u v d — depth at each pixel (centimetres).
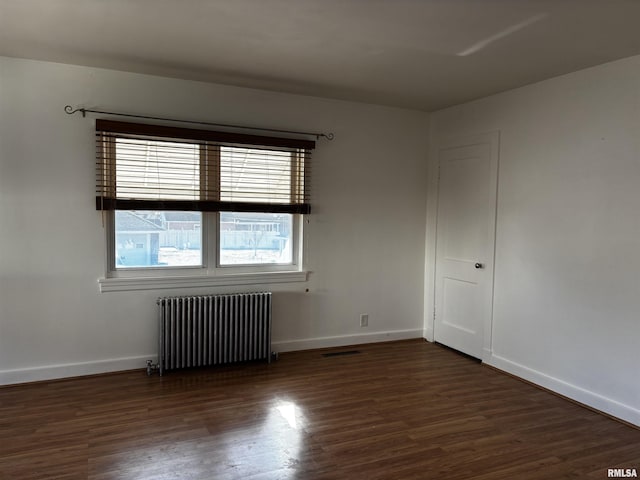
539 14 226
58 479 215
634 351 282
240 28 254
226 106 374
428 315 467
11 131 315
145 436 257
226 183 376
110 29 258
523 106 355
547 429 277
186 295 371
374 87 371
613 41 259
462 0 212
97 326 345
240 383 341
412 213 462
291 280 411
